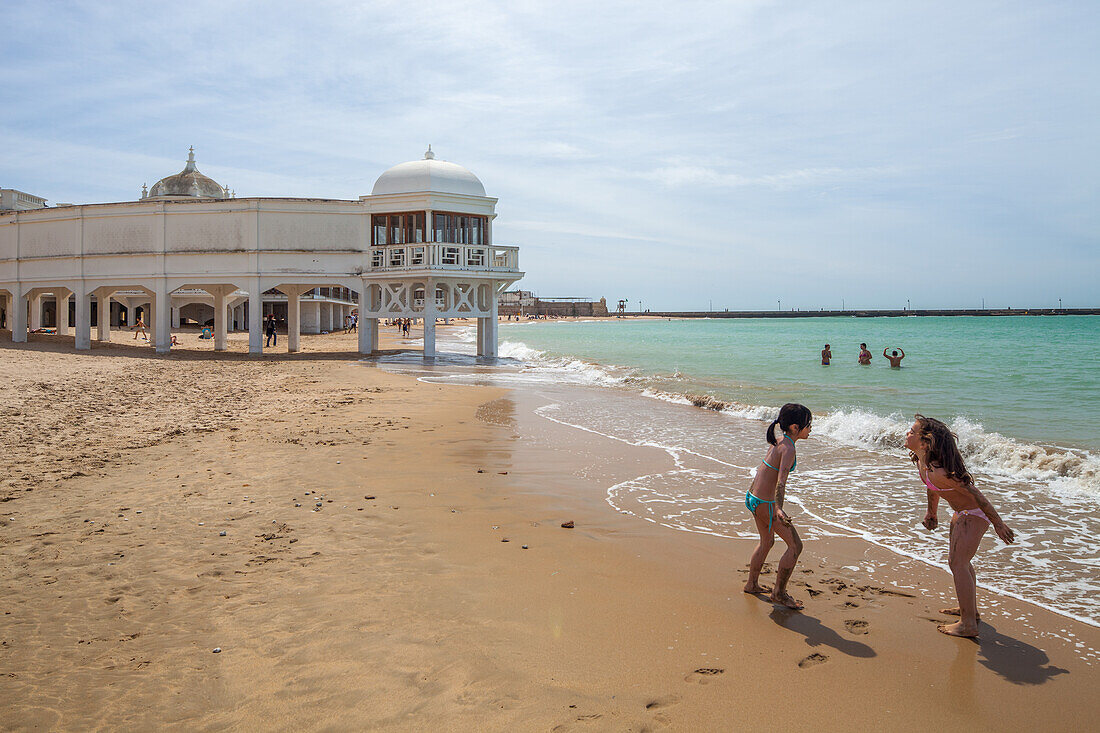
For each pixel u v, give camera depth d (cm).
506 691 421
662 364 3198
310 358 3359
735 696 423
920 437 550
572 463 1095
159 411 1562
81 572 610
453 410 1641
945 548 719
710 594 586
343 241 3359
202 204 3391
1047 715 409
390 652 467
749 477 1016
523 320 17038
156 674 438
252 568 623
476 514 807
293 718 390
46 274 3766
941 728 394
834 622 536
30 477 934
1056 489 952
